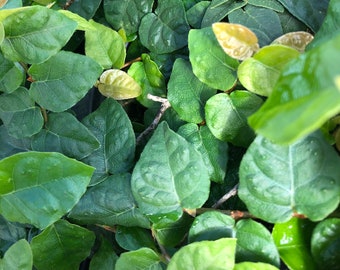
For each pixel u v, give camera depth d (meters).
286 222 0.12
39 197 0.12
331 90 0.07
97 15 0.17
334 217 0.12
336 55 0.08
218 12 0.14
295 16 0.14
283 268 0.13
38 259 0.14
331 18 0.12
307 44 0.13
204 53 0.13
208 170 0.13
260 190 0.11
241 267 0.11
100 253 0.14
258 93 0.12
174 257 0.11
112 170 0.14
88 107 0.17
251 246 0.12
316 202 0.11
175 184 0.12
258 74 0.12
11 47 0.13
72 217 0.13
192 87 0.14
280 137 0.08
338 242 0.11
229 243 0.11
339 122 0.12
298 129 0.08
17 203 0.13
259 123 0.09
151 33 0.15
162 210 0.12
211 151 0.13
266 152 0.11
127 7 0.16
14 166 0.12
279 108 0.09
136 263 0.12
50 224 0.12
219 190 0.14
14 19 0.13
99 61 0.15
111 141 0.14
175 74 0.14
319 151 0.11
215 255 0.11
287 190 0.11
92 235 0.14
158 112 0.15
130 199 0.13
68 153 0.14
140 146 0.14
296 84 0.09
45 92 0.14
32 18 0.13
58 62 0.14
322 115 0.07
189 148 0.12
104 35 0.15
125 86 0.15
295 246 0.12
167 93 0.14
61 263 0.14
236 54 0.12
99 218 0.13
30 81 0.15
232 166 0.14
